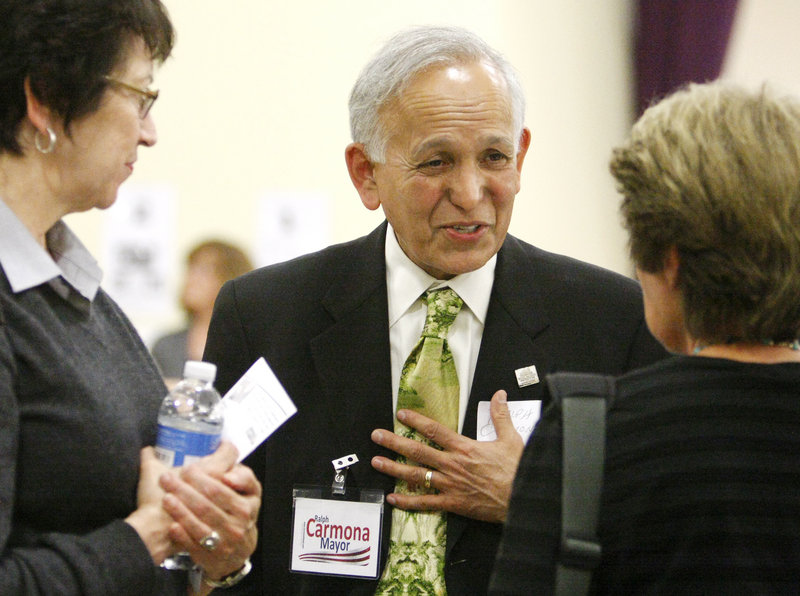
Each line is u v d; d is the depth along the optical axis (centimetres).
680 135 206
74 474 239
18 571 220
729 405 199
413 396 320
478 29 913
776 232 194
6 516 220
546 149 927
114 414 252
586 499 197
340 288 351
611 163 224
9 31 235
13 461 224
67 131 246
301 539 318
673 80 925
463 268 318
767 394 200
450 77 309
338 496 320
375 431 319
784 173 195
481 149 307
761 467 194
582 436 202
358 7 914
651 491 196
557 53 924
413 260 340
